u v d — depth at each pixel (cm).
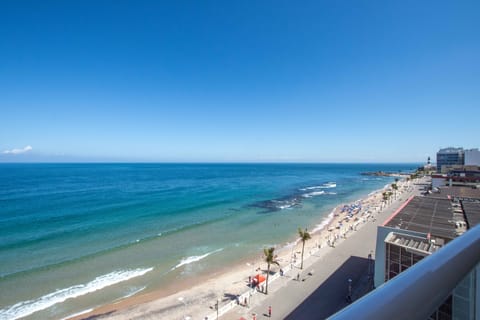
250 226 4669
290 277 2647
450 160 14788
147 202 6450
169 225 4544
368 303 105
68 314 2091
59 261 3006
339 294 2317
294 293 2344
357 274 2689
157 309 2162
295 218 5300
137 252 3353
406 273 138
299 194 8619
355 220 5109
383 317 98
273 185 11231
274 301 2227
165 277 2734
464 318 166
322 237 4069
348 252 3297
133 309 2159
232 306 2159
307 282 2538
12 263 2930
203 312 2122
